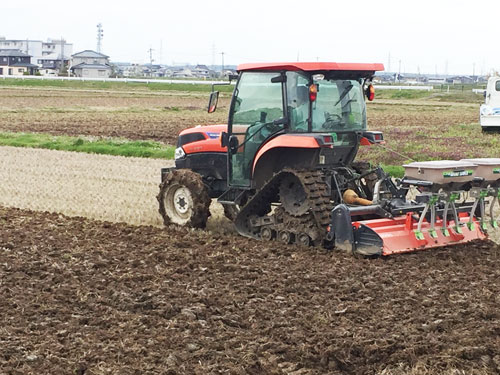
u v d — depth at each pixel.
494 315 8.36
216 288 9.41
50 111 49.41
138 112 50.12
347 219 11.13
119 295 9.00
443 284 9.68
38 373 6.71
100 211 15.02
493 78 33.47
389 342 7.48
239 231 12.45
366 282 9.76
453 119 43.84
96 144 27.56
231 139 12.36
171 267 10.44
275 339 7.65
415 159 23.69
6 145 27.52
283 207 11.91
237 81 12.22
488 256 11.27
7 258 10.80
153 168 21.41
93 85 88.69
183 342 7.49
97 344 7.36
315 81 11.51
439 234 11.59
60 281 9.68
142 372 6.76
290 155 11.95
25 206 15.60
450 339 7.57
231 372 6.78
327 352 7.25
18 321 8.09
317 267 10.45
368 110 54.03
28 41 171.75
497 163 11.58
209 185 13.40
